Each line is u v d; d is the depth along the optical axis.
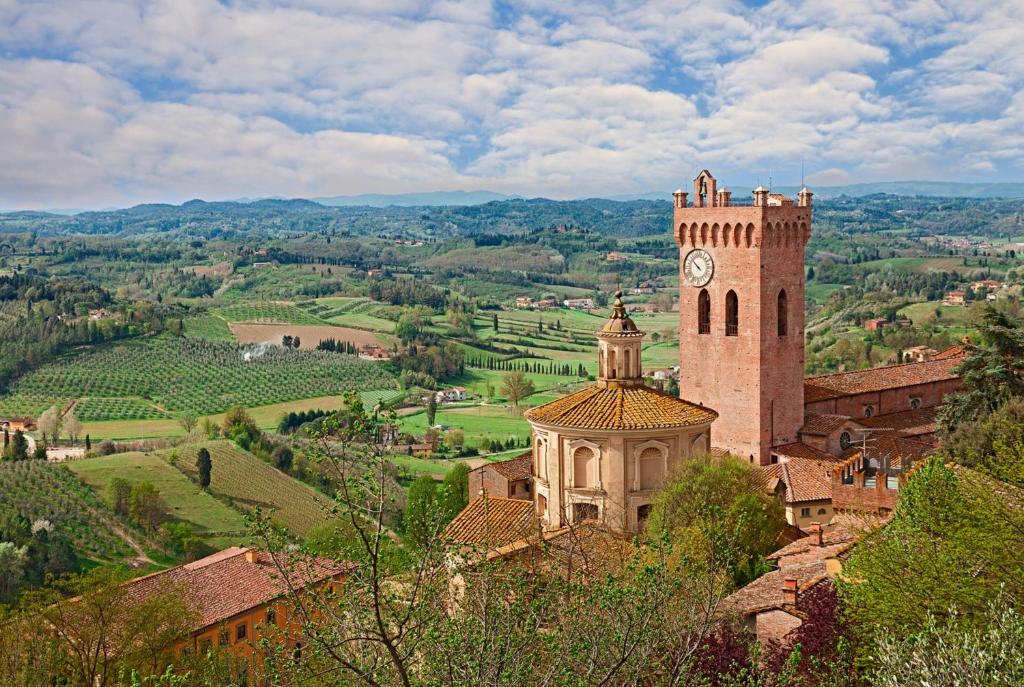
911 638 40.16
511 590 35.88
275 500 183.62
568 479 78.19
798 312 104.62
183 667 64.38
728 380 103.62
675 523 69.06
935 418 110.56
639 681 35.34
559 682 32.41
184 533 160.50
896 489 75.81
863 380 115.94
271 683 32.03
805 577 57.66
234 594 90.56
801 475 96.12
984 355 98.50
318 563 33.03
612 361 80.75
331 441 29.73
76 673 67.88
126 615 73.81
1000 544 46.00
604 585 37.59
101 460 191.88
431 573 33.81
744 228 100.44
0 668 64.19
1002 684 33.16
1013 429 76.12
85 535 155.25
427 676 31.81
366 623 31.91
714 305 104.00
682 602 38.44
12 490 164.38
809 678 41.50
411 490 117.38
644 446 76.75
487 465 110.94
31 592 76.00
